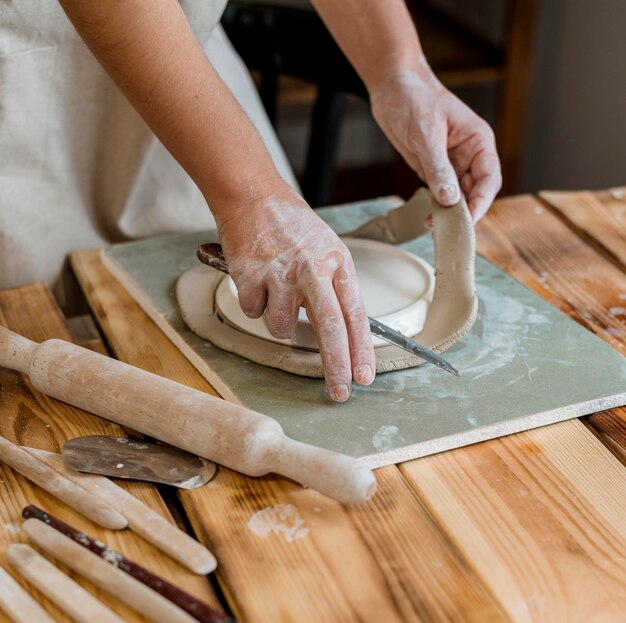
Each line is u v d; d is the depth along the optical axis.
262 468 0.72
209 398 0.75
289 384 0.85
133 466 0.75
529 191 2.59
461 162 1.09
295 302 0.82
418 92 1.08
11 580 0.63
